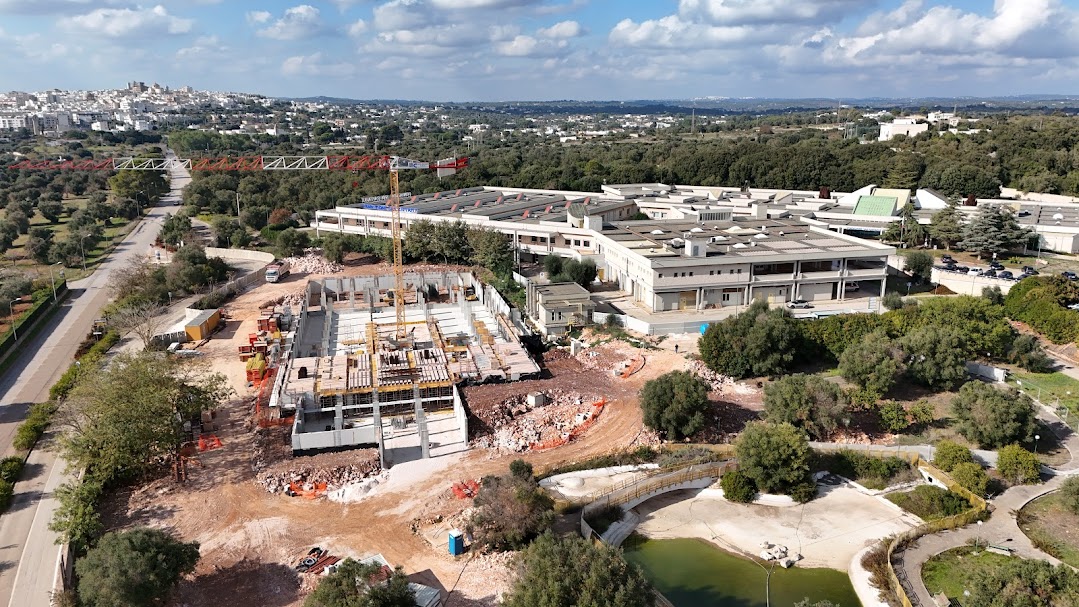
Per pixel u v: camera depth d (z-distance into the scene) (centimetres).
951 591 4878
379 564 4691
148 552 4450
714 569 5275
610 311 10856
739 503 6153
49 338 10419
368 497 6000
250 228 18188
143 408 6225
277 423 7344
